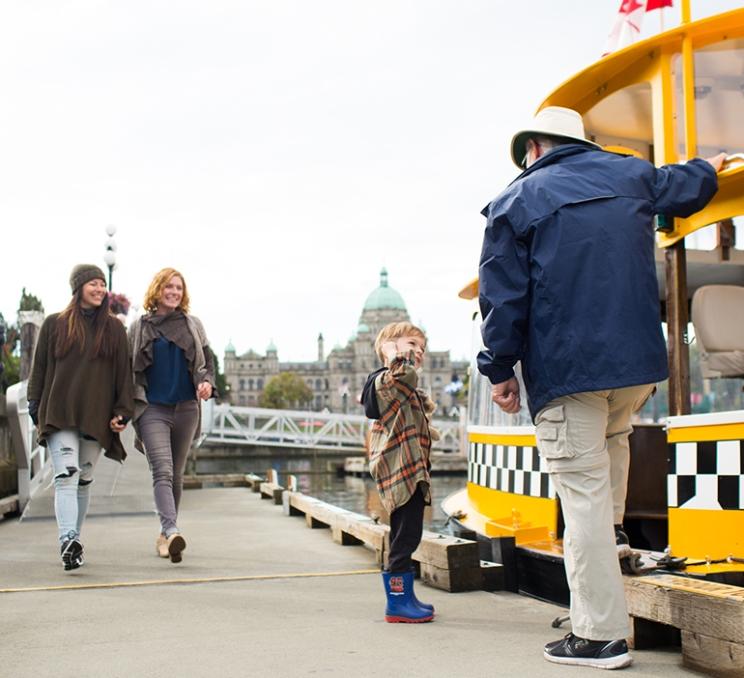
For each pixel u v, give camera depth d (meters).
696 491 3.61
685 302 3.99
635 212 2.83
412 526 3.55
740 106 4.46
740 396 5.58
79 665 2.87
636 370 2.71
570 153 2.98
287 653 3.00
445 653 2.98
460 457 40.34
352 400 171.12
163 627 3.45
